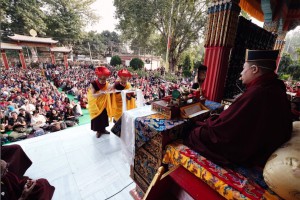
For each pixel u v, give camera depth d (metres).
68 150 2.53
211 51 2.76
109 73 2.70
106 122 2.89
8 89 7.85
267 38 3.75
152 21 15.01
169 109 1.52
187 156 1.24
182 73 17.75
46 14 22.81
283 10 3.74
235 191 0.97
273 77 1.14
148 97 7.99
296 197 0.81
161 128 1.34
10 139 4.20
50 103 6.75
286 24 4.55
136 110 1.77
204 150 1.26
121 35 18.06
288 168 0.83
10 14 17.89
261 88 1.08
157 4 13.88
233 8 2.39
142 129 1.48
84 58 33.31
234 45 2.89
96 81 2.73
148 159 1.54
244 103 1.09
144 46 18.53
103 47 34.72
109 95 2.79
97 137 2.91
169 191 1.33
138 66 19.70
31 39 16.92
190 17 15.10
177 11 14.16
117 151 2.52
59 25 22.98
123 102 2.69
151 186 1.17
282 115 1.07
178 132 1.45
